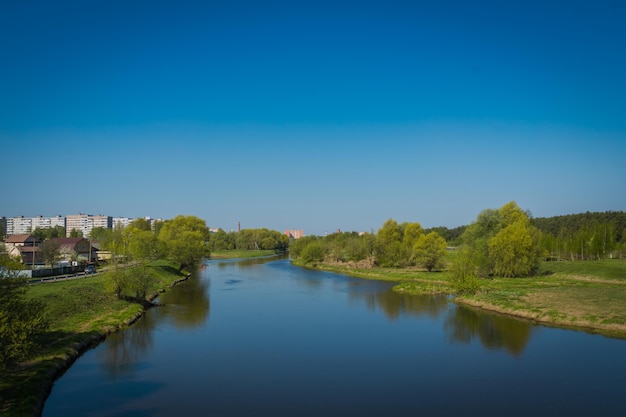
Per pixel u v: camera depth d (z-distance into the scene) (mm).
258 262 173375
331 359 41406
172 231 143250
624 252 131250
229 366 39406
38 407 29562
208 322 56750
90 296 62250
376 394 33031
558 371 37750
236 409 30375
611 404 31047
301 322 57000
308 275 119250
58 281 71875
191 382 35375
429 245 114375
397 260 127812
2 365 28281
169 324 55594
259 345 46000
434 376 36781
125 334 50375
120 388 34000
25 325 29312
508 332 51094
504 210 113625
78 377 36312
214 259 195375
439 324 55656
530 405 30969
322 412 29922
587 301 62375
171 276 103188
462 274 75188
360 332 51562
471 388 34125
